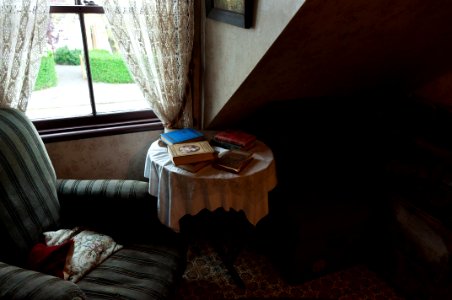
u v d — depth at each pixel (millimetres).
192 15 1772
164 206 1586
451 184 1590
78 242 1398
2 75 1557
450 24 1590
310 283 1913
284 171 2029
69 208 1566
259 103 2025
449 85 2029
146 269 1339
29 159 1431
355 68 1856
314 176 2057
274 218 1899
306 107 2104
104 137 2025
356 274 1993
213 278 1913
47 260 1226
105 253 1396
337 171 2078
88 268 1314
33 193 1401
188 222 2207
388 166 1897
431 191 1677
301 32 1332
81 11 1786
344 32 1412
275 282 1905
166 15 1704
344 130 2096
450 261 1555
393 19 1402
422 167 1737
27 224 1340
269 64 1534
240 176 1536
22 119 1512
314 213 1778
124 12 1667
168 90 1864
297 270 1838
